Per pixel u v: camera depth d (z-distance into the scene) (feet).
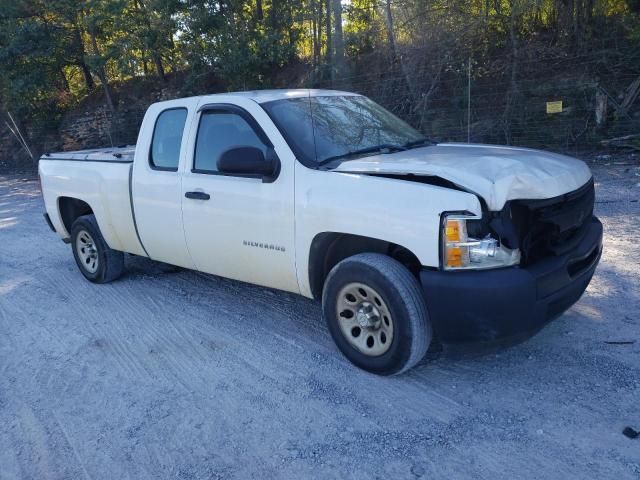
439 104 48.55
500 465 10.13
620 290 17.01
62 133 80.23
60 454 11.51
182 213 16.92
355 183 12.97
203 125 16.55
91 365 15.16
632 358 13.25
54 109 80.48
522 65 46.11
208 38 60.64
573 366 13.10
